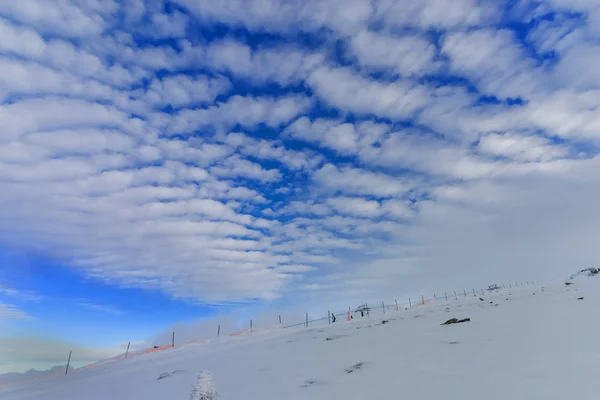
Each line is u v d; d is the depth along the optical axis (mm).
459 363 10266
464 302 35281
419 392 8219
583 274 38344
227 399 10383
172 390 13250
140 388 15078
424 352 12680
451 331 16406
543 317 16203
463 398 7340
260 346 23688
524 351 10352
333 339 20828
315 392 9805
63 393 17703
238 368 15664
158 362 25453
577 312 16125
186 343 34312
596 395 6262
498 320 17531
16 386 24219
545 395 6688
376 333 20344
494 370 8914
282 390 10555
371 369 11438
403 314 32312
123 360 30719
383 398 8273
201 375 8531
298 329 32969
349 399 8672
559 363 8562
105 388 16891
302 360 15336
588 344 10023
